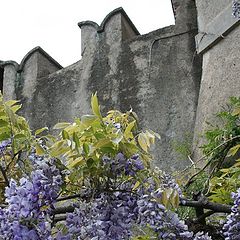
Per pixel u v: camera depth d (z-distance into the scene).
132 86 5.76
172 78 5.50
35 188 1.29
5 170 1.72
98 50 6.30
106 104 5.87
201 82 4.94
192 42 5.53
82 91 6.26
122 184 1.43
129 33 6.44
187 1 5.75
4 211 1.27
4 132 1.72
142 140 1.49
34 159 1.57
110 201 1.39
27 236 1.23
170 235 1.44
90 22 6.53
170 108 5.35
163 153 5.09
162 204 1.42
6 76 7.19
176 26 5.71
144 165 1.45
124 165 1.41
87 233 1.33
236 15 3.91
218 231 2.20
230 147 3.08
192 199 2.22
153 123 5.37
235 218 1.72
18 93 6.97
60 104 6.46
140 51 5.88
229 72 4.48
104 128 1.42
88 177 1.41
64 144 1.39
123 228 1.35
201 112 4.69
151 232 1.53
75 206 1.40
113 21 6.31
